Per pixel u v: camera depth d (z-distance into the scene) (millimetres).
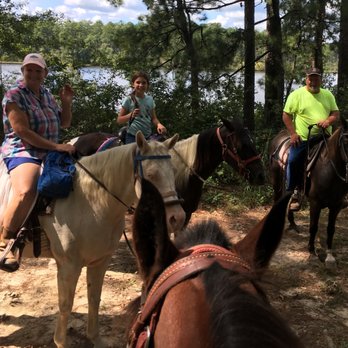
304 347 1030
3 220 3314
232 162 5242
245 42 12055
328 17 11852
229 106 11000
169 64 13180
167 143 3480
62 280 3262
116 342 3775
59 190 3234
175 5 12789
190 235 1604
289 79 11750
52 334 3932
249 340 889
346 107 10664
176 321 1114
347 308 4559
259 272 1319
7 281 4969
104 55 12477
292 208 6238
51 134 3537
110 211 3279
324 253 5973
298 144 5984
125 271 5316
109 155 3303
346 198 6660
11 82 12969
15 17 12727
